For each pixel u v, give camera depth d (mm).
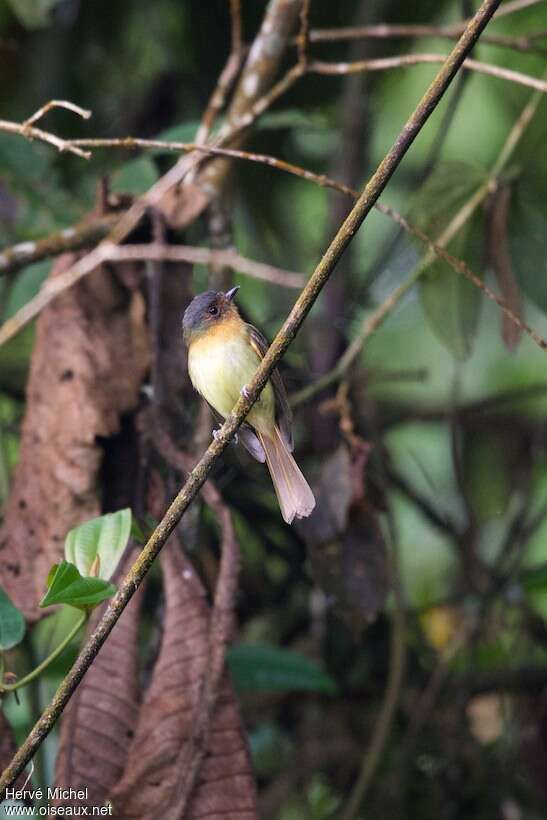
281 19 8977
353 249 10883
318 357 10062
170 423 7715
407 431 12539
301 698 10453
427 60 8047
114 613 5242
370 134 11617
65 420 7363
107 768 6461
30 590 7121
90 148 11547
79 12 11711
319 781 10305
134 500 7457
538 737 9969
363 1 11461
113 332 7664
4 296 10172
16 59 11328
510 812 9938
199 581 6848
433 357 12555
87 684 6629
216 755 6367
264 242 11828
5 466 9234
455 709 10336
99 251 7523
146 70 11938
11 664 8469
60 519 7203
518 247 9125
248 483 10422
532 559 11961
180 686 6527
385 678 10570
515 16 11516
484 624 10633
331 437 9172
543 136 10766
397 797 9797
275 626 10805
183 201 8273
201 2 11750
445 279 8812
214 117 8703
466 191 8844
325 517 8445
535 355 12750
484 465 12336
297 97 11977
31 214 10070
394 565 9445
